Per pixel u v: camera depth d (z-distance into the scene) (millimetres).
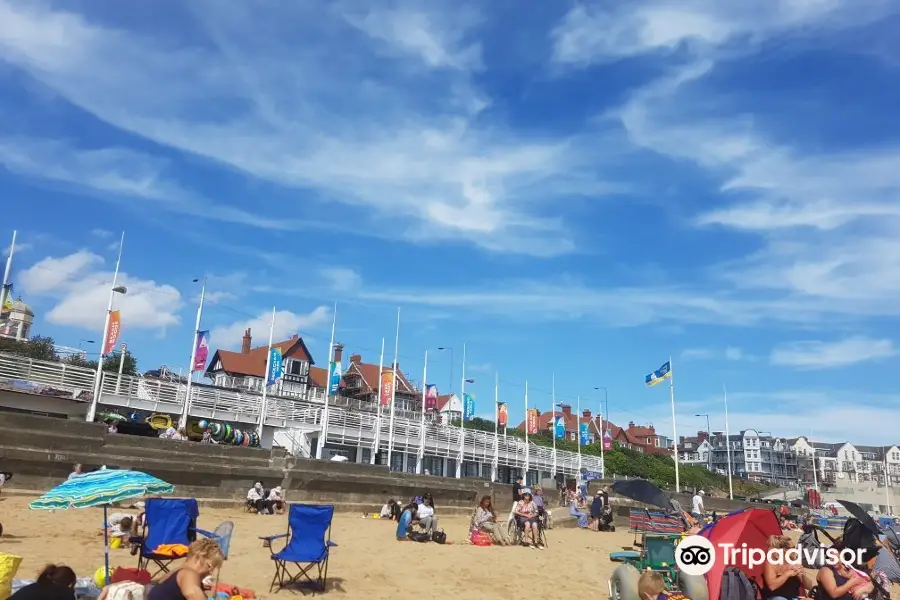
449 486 34062
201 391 37094
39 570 10883
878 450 194875
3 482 18906
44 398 30453
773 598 9383
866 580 9742
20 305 57094
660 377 56156
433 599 12000
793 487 136875
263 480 24844
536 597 13156
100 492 8781
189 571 7043
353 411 47719
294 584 11719
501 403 53844
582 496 38062
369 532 20078
